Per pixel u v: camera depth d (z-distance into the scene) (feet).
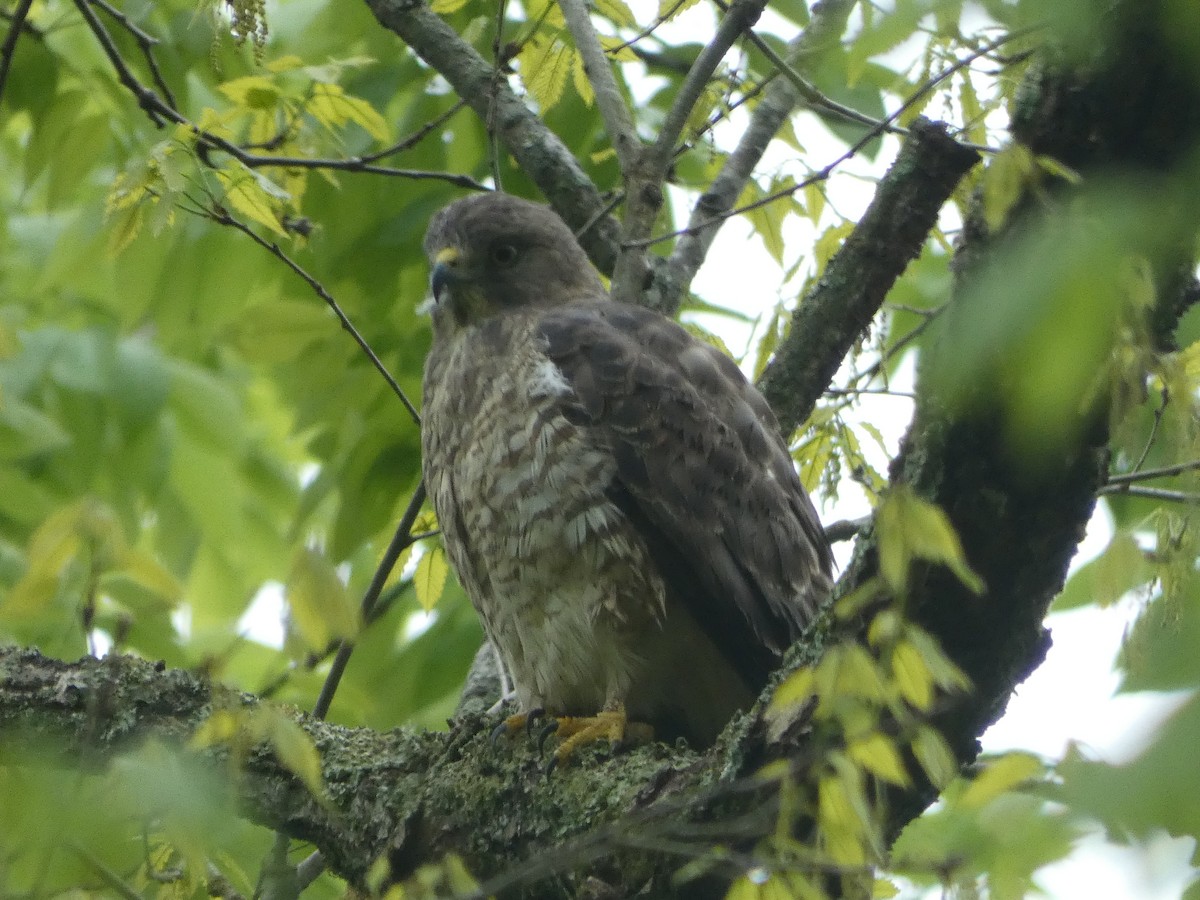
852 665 15.89
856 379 29.94
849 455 29.94
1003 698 18.78
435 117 36.73
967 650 18.25
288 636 15.52
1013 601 17.94
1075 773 11.68
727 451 27.76
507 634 27.94
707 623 26.96
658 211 29.04
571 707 27.84
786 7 31.22
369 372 35.99
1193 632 12.95
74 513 15.72
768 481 28.14
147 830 20.25
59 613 30.42
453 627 37.24
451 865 18.28
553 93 30.96
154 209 27.78
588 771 22.26
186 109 35.53
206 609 40.88
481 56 34.78
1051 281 11.59
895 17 13.16
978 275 14.24
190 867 19.01
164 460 38.99
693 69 28.22
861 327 28.45
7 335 23.71
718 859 16.97
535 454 27.25
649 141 35.37
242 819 23.79
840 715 15.93
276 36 38.68
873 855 15.94
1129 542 18.07
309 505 35.60
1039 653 18.74
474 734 23.57
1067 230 12.00
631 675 26.86
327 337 36.06
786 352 28.89
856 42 13.35
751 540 27.53
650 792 20.15
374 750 23.90
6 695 24.18
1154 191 11.99
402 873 22.65
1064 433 14.44
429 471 29.53
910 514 15.46
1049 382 11.60
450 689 36.52
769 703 18.24
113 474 38.63
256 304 36.42
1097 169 15.52
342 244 36.73
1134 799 10.52
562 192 32.83
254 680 38.93
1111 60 15.02
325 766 23.68
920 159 25.95
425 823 22.63
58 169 34.55
